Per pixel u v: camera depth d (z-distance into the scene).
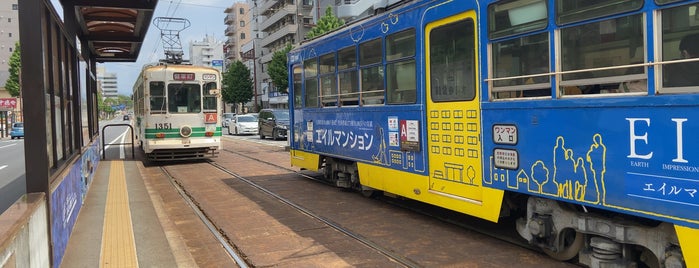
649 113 3.65
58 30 5.76
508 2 4.92
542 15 4.55
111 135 44.38
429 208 7.65
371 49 7.55
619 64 3.90
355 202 8.29
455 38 5.68
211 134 15.20
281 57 50.66
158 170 13.60
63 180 5.21
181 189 10.27
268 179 11.20
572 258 4.78
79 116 7.61
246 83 70.00
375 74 7.48
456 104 5.68
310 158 10.18
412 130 6.55
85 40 12.20
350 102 8.34
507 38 4.95
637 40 3.77
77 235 6.02
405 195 6.79
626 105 3.82
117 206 7.84
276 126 25.44
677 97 3.47
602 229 4.20
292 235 6.31
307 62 10.12
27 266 3.21
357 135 8.11
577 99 4.21
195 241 6.20
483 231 6.20
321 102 9.52
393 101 7.00
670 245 3.74
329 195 8.99
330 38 8.98
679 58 3.50
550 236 4.77
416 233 6.23
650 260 4.12
